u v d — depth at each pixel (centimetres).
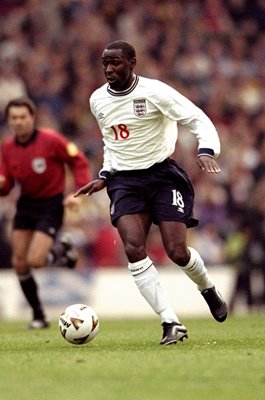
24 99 3719
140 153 2584
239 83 7738
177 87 7581
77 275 5856
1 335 3262
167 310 2536
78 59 7531
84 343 2591
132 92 2566
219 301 2744
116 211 2569
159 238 6281
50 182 3769
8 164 3791
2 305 5728
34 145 3738
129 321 4619
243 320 4309
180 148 7000
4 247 5941
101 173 2630
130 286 5950
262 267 5934
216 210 6756
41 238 3753
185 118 2559
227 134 7325
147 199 2584
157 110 2569
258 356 2209
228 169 7000
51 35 7694
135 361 2112
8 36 7669
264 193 6034
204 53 7819
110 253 6275
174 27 7912
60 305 5797
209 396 1683
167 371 1959
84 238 6256
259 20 8206
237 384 1806
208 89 7638
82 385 1792
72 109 7300
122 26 7825
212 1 8156
